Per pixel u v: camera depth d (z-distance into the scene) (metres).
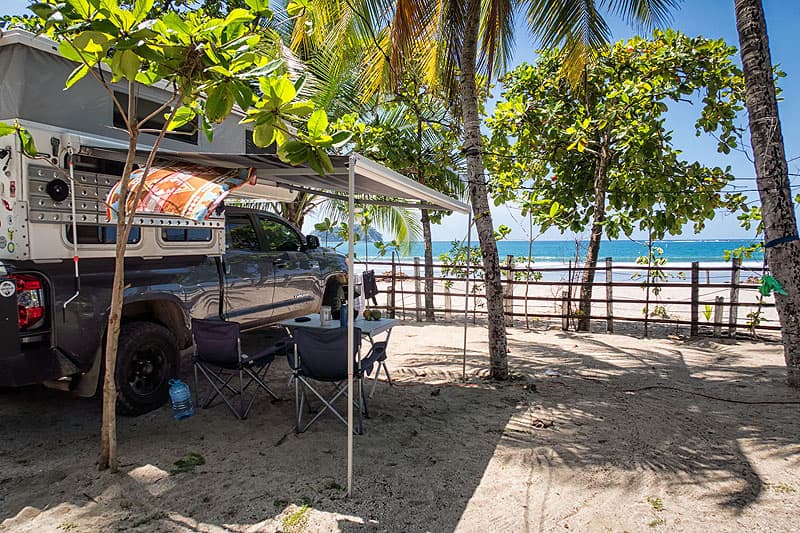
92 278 4.10
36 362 3.69
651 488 3.24
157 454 3.68
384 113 10.43
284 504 3.00
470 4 5.78
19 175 3.69
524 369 6.34
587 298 9.19
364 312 5.72
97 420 4.38
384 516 2.89
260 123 2.85
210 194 3.30
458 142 10.44
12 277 3.54
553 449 3.83
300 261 6.86
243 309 5.77
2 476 3.33
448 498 3.11
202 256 5.24
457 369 6.31
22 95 3.83
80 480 3.27
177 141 5.20
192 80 2.79
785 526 2.79
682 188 8.58
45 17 2.38
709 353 7.25
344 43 7.04
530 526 2.81
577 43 7.32
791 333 5.39
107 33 2.39
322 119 2.74
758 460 3.62
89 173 4.11
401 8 5.91
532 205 9.28
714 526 2.80
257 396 5.14
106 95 4.48
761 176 5.48
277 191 6.66
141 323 4.50
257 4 2.75
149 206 3.40
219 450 3.77
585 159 9.77
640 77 8.68
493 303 5.82
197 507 2.96
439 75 7.82
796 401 4.91
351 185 3.11
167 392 4.67
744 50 5.55
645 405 4.88
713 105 8.65
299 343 4.05
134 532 2.71
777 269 5.43
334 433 4.14
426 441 3.98
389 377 5.70
